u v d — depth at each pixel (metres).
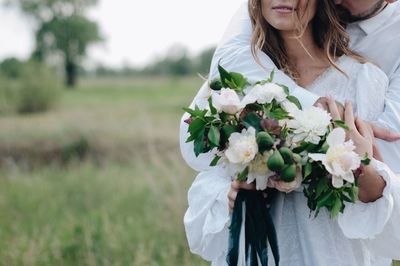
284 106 2.03
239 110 2.01
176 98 29.75
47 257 5.25
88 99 31.38
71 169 10.12
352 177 1.94
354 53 2.33
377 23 2.35
